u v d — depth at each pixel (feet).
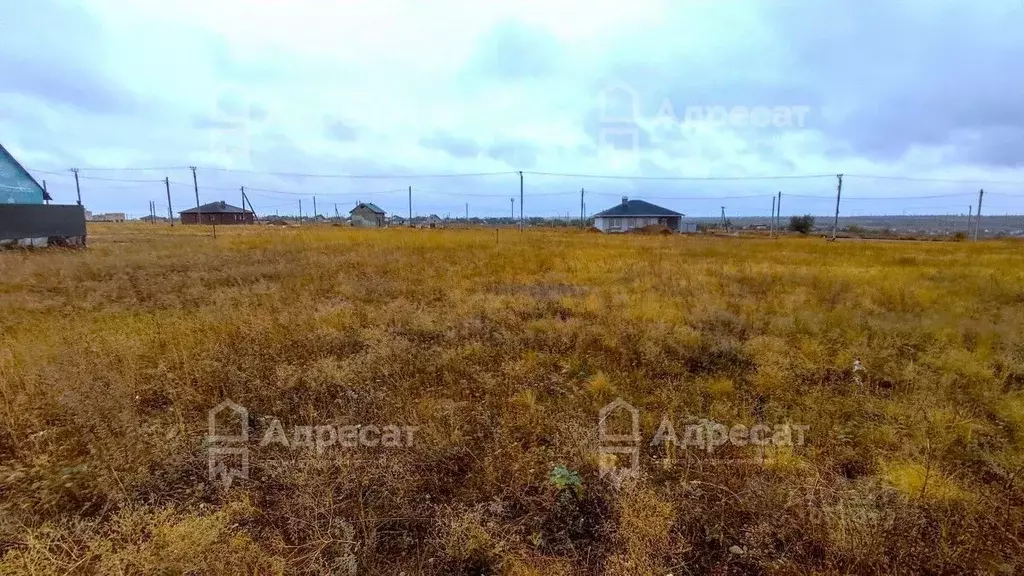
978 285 27.48
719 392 12.28
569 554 6.95
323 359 13.37
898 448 9.48
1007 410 10.83
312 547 6.86
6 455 8.63
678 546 6.93
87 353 12.71
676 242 70.18
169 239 60.90
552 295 23.75
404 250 45.60
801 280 29.40
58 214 47.96
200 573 6.25
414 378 12.79
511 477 8.52
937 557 6.57
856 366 13.80
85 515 7.43
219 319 16.71
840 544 6.75
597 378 12.47
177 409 10.14
